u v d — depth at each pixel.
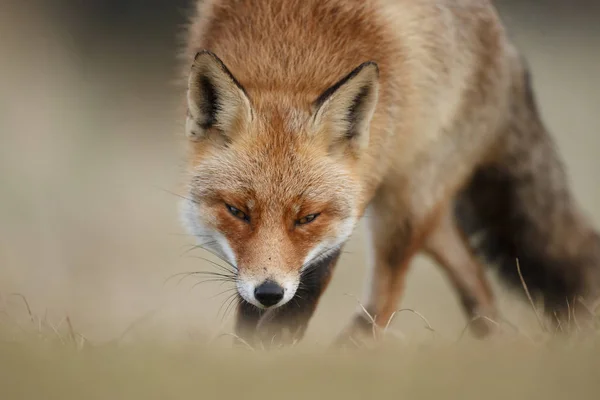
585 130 30.75
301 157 9.88
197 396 5.90
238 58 10.51
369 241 12.27
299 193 9.77
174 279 21.22
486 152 13.05
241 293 9.60
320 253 10.12
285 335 10.57
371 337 11.35
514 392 6.18
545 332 9.86
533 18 32.84
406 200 11.80
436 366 6.83
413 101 11.09
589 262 13.71
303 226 9.88
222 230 9.91
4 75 26.95
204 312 16.53
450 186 12.23
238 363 7.15
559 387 6.29
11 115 25.61
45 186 24.45
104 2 33.00
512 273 14.05
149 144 31.22
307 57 10.43
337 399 6.02
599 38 33.06
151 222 25.56
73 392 5.95
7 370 6.39
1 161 24.14
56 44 30.09
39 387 6.04
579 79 32.31
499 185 13.64
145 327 11.00
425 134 11.46
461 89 11.86
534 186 13.63
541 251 13.75
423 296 20.16
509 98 13.05
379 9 10.86
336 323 15.19
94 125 29.69
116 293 20.25
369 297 12.23
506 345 8.48
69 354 7.13
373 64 9.79
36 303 17.64
